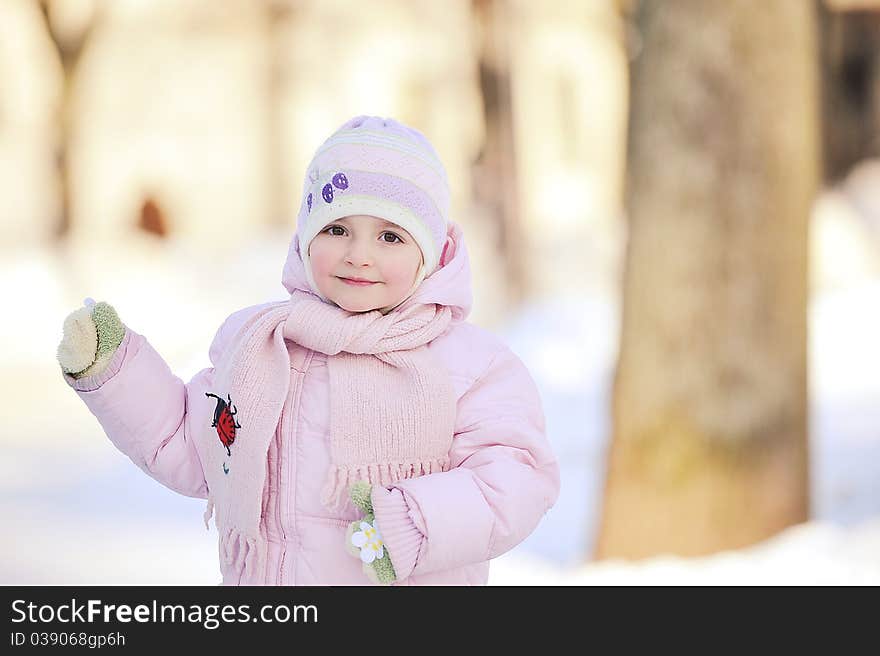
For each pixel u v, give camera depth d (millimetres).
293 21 42125
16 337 25828
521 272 26922
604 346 24672
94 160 39844
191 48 41719
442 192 4820
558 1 44125
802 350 11203
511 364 4809
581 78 44125
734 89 10766
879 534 10477
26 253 33062
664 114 10953
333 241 4656
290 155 42125
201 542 11664
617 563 11031
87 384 4848
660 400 11016
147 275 33188
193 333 27219
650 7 11109
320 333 4598
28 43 41469
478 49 26453
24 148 40719
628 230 11328
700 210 10867
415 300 4719
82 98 31219
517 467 4523
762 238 10859
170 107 41438
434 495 4305
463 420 4672
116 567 10273
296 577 4523
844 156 37344
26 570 10055
